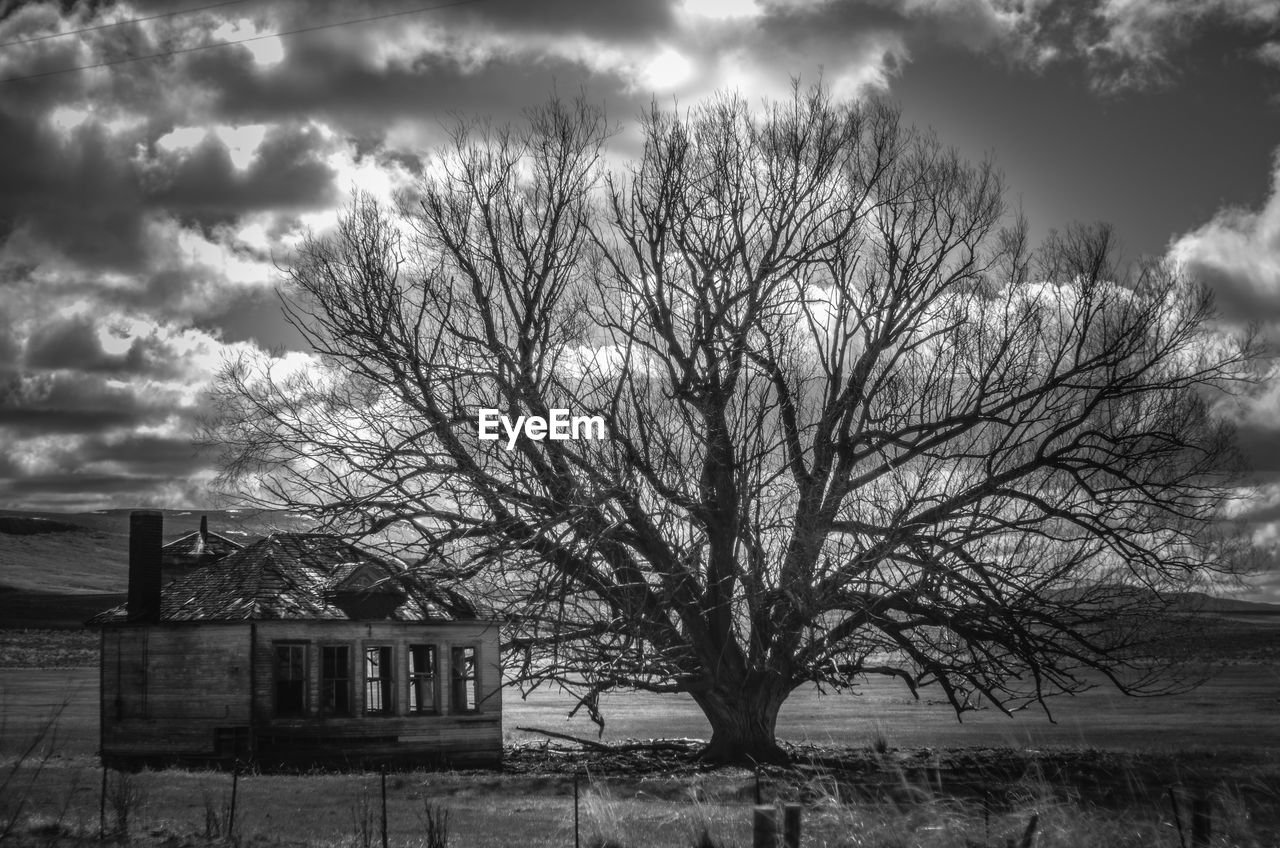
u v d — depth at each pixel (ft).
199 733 110.11
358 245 112.57
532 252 112.37
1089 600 109.29
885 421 112.27
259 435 110.32
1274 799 70.03
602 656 105.50
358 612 115.44
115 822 55.72
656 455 107.96
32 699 235.40
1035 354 114.52
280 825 62.08
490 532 105.81
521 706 272.31
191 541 140.05
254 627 109.60
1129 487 106.42
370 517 109.81
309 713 110.93
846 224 115.75
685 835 58.59
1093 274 113.91
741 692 110.11
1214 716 224.12
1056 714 234.99
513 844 57.21
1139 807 65.41
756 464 106.01
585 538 101.19
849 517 109.40
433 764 113.91
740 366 107.76
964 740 173.27
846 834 50.90
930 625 111.24
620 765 111.45
